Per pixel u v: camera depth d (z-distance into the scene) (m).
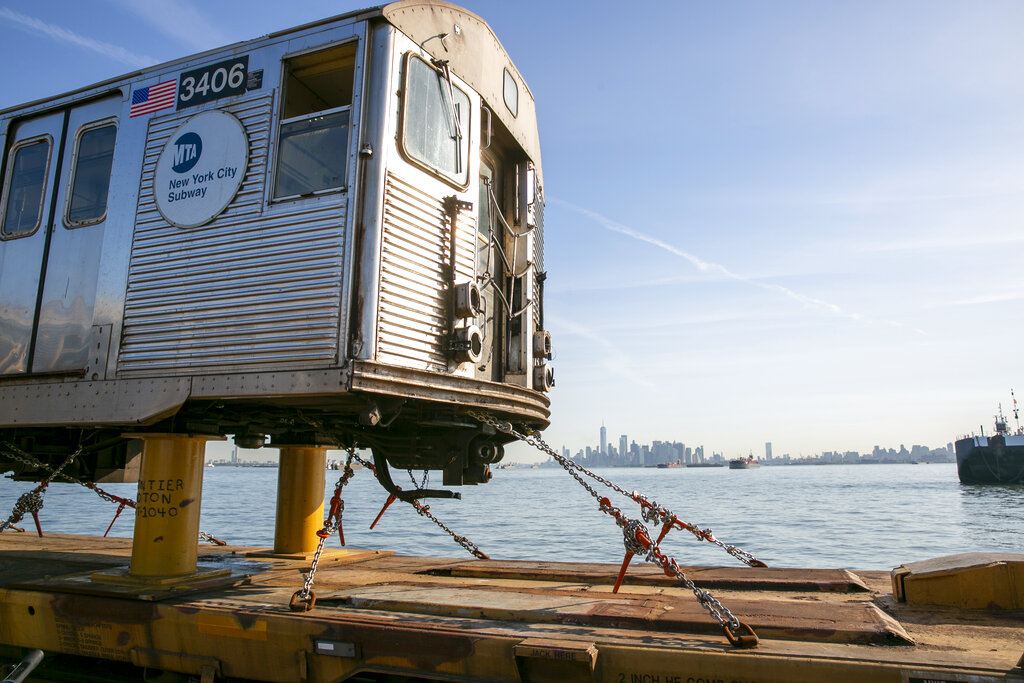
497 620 3.91
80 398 5.36
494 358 6.54
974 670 2.82
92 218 5.81
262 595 4.72
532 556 16.42
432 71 5.30
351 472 5.50
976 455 60.16
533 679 3.32
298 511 7.00
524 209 6.92
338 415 5.96
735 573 5.34
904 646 3.29
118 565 6.17
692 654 3.15
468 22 5.86
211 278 5.01
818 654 3.09
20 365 5.88
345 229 4.57
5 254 6.24
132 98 5.75
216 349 4.85
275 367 4.60
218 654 4.14
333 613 4.10
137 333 5.22
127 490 44.81
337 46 4.99
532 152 7.24
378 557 7.00
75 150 6.08
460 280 5.29
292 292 4.66
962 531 23.16
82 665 4.80
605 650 3.27
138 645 4.42
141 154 5.58
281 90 5.13
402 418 5.27
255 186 5.00
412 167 4.94
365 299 4.46
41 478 7.32
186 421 5.32
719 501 41.88
